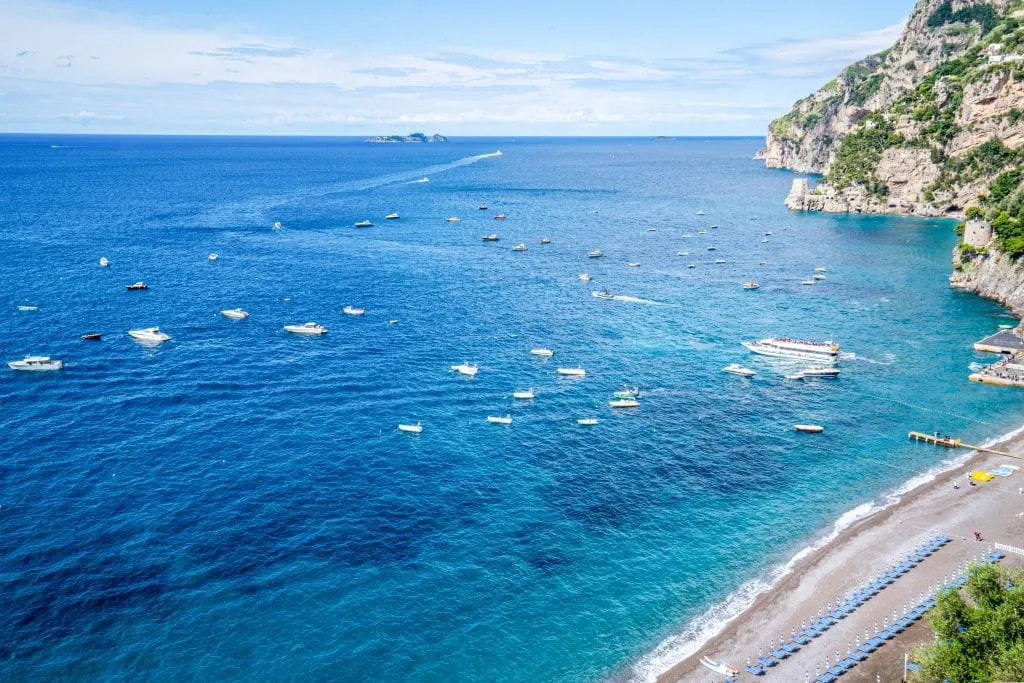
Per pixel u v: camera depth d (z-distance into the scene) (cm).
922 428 11406
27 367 13075
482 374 13388
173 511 8675
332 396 12225
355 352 14362
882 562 8044
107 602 7150
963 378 13400
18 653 6506
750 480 9831
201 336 15112
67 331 15212
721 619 7256
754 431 11275
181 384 12556
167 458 9950
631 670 6625
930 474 9994
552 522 8769
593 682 6488
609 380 13238
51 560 7706
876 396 12619
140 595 7262
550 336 15688
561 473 9894
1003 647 5672
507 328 16188
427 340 15225
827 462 10338
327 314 16875
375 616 7150
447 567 7894
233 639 6794
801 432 11262
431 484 9512
